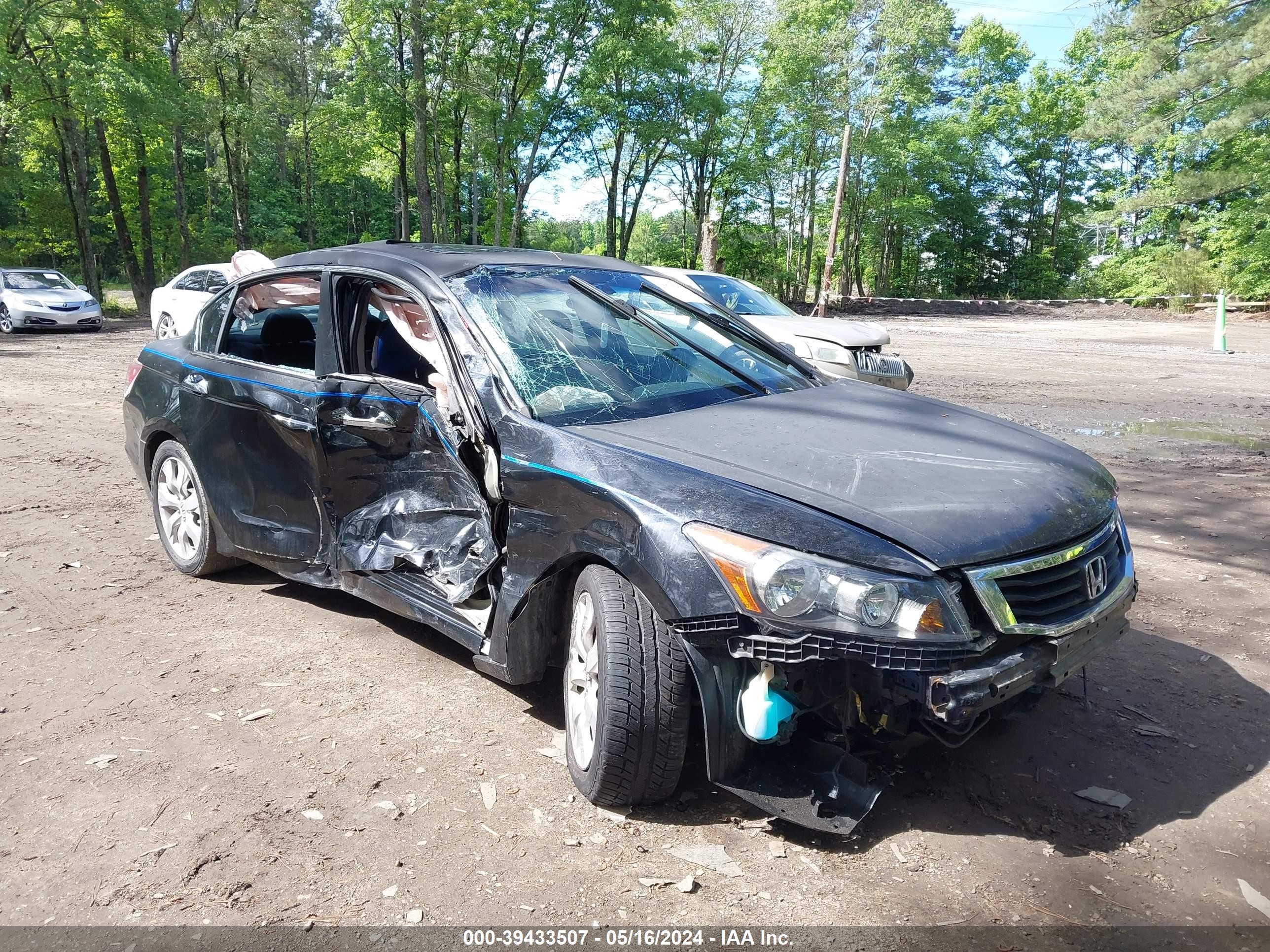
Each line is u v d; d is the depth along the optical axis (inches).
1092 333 1042.1
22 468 295.3
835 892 94.7
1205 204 1690.5
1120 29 1179.3
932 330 1111.0
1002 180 2484.0
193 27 1496.1
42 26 1111.0
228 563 189.5
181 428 183.8
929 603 92.4
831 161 2034.9
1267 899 94.2
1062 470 119.5
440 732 129.1
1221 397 464.1
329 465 152.6
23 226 1568.7
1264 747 125.0
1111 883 96.6
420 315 154.9
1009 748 124.3
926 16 1702.8
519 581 118.1
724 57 1819.6
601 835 104.7
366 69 1358.3
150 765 120.1
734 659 99.7
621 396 131.9
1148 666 151.1
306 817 108.3
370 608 177.2
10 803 111.5
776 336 408.2
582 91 1531.7
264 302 176.4
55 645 159.2
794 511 97.9
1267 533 222.5
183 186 1486.2
